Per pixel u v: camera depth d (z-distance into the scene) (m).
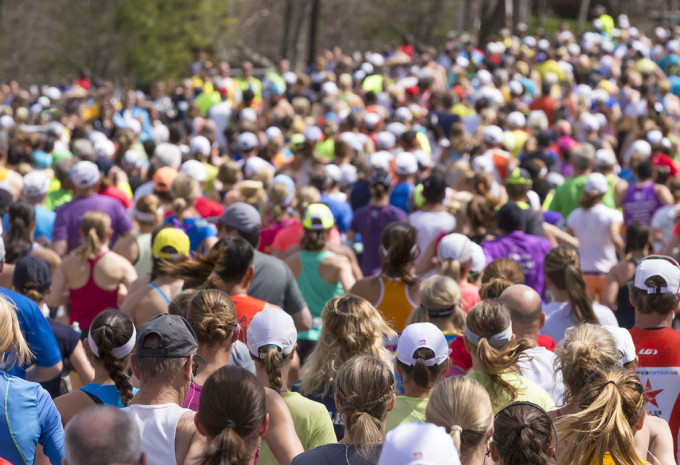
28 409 13.16
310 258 25.03
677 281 17.73
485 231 28.36
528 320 17.48
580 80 82.19
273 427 13.86
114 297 24.30
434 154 53.00
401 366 15.06
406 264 21.98
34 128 59.78
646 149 41.84
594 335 14.67
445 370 15.16
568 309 21.12
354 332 16.39
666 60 86.06
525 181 30.09
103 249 24.12
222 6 130.12
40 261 20.08
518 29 106.94
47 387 18.25
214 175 38.91
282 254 26.28
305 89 74.75
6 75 131.38
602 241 31.41
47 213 30.89
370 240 31.23
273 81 83.75
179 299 16.25
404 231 21.86
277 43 144.75
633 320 26.62
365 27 145.00
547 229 31.66
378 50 140.75
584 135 53.25
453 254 22.08
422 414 14.73
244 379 11.41
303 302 22.31
